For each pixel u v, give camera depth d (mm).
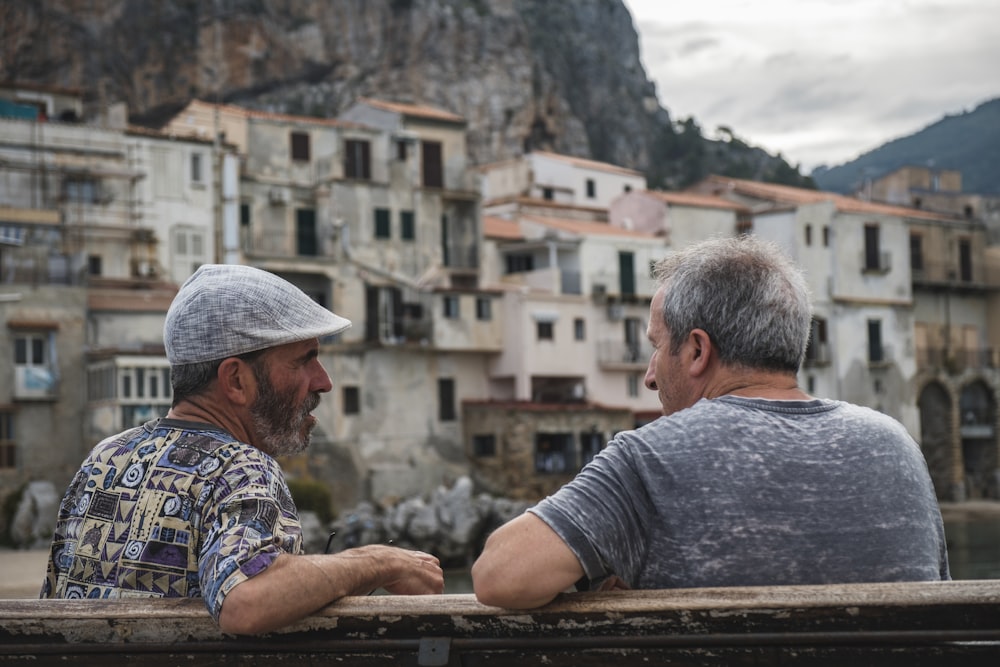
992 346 67875
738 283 3025
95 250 43844
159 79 99875
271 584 2662
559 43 146875
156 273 44719
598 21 167250
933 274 65625
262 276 3234
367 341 48344
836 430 2846
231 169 46781
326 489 41469
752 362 3016
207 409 3172
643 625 2574
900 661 2453
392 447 47312
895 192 76062
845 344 60156
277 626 2670
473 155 113000
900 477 2811
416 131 54875
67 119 49094
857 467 2781
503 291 51156
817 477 2754
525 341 50500
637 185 72500
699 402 2939
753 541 2701
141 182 45125
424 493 47219
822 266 59844
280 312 3170
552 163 69812
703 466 2752
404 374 48375
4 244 39438
